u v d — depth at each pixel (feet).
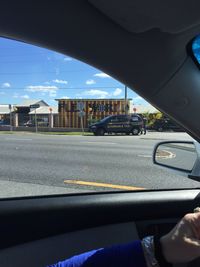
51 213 9.23
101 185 17.28
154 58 7.45
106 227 9.50
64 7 6.70
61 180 17.48
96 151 30.32
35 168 19.53
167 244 4.53
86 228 9.47
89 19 6.91
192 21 6.87
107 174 20.01
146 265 4.84
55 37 7.03
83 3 6.66
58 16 6.77
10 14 6.68
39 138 36.52
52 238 9.09
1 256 8.53
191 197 9.96
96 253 5.34
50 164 21.44
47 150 27.02
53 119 102.58
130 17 6.81
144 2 6.47
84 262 5.32
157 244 4.65
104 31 7.08
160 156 10.46
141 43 7.30
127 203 9.68
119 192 10.06
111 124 85.71
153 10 6.64
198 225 4.43
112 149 32.78
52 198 9.48
